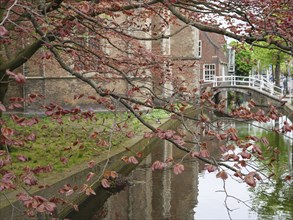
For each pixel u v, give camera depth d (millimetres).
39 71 22438
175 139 3840
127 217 8531
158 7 7824
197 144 3713
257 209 9180
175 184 10984
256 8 6184
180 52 34844
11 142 3549
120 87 20234
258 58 34844
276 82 39438
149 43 22516
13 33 9227
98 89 4578
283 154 15117
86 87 22641
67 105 22641
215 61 51094
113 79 8336
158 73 8961
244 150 3645
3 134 3145
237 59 59562
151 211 8898
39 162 9781
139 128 16281
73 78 22578
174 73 11656
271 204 9516
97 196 9094
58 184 8180
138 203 9367
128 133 5348
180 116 4293
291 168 12648
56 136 13312
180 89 4902
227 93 51344
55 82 22609
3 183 3307
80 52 7941
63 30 5684
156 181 11250
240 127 23234
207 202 9609
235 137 3695
